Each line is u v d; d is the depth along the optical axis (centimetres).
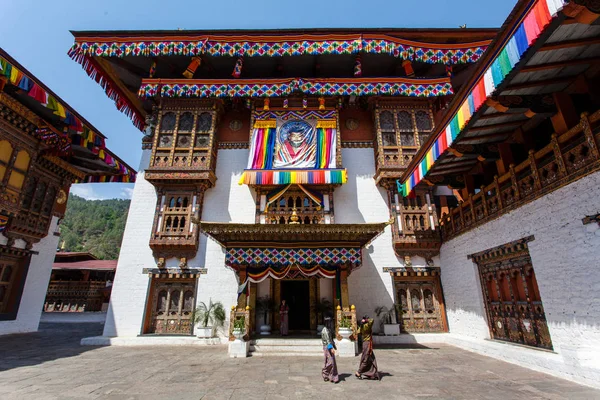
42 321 2186
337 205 1436
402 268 1335
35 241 1505
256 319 1282
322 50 1455
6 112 1147
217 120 1526
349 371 768
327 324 1159
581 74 661
